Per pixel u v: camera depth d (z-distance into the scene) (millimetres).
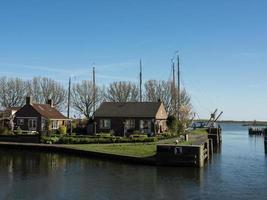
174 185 35281
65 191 32594
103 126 81125
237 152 65312
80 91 148625
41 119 82812
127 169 43000
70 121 89500
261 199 30766
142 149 53438
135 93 121438
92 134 76250
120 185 34969
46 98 119375
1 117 86188
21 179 37438
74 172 41188
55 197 30672
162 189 33625
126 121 79938
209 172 42344
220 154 62062
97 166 45031
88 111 117875
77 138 64000
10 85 115750
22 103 117125
